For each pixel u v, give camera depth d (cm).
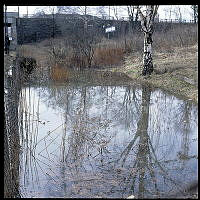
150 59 1495
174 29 2300
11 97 705
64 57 1898
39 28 2641
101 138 773
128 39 2269
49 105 1098
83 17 2748
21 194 533
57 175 594
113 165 626
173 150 689
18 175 587
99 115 975
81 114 960
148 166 616
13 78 791
